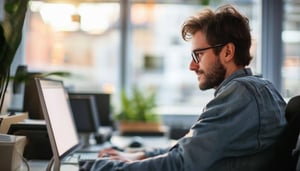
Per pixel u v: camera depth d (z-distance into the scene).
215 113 1.31
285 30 4.38
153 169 1.30
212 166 1.31
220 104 1.33
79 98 2.61
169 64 4.61
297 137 1.35
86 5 4.13
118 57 4.61
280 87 4.36
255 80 1.42
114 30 4.58
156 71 4.64
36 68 4.45
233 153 1.32
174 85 4.61
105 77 4.61
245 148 1.32
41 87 1.33
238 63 1.46
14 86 2.24
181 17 4.55
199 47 1.46
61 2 3.37
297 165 1.31
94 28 4.46
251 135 1.33
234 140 1.30
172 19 4.59
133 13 4.59
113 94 4.23
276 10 4.36
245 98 1.33
